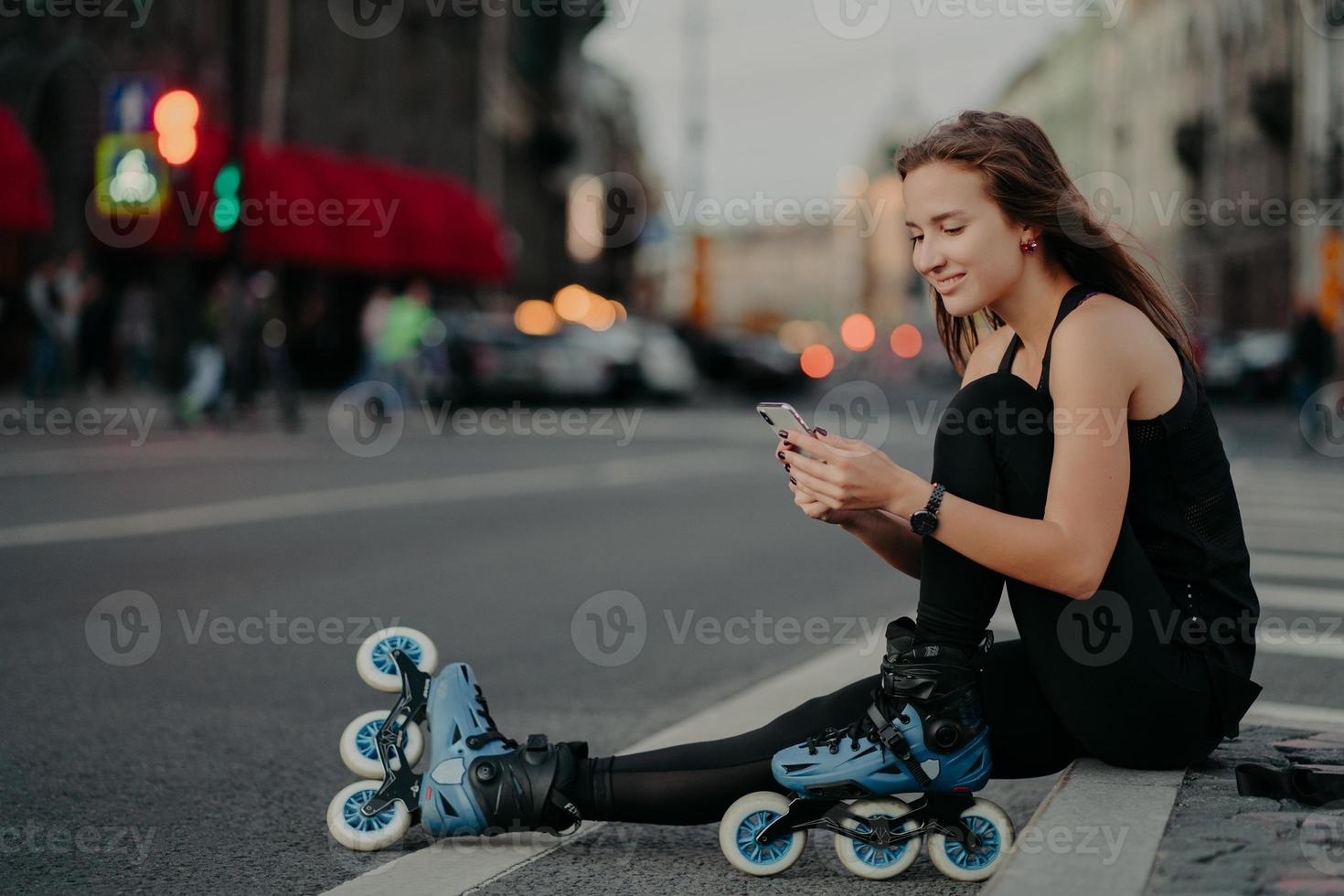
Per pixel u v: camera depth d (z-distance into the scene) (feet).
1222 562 11.08
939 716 10.83
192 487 46.21
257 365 89.66
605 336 110.63
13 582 28.04
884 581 30.50
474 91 162.50
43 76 93.71
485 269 138.92
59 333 80.69
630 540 36.65
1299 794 10.55
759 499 46.65
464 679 12.12
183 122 63.62
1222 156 182.29
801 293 647.15
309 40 125.08
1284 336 126.11
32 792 14.48
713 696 19.66
